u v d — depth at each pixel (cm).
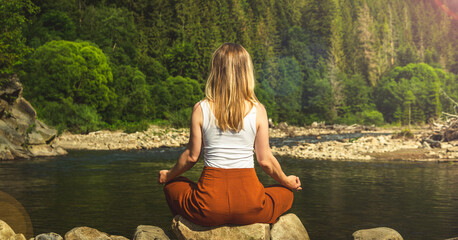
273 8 8994
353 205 626
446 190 779
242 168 245
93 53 3591
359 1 11756
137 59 5119
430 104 8456
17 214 437
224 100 242
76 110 2983
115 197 704
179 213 263
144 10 6319
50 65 3152
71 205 625
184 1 6800
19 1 1883
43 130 1778
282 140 2905
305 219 527
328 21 8219
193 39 6325
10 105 1733
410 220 519
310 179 952
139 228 328
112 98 3703
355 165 1283
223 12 7656
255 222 253
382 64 10594
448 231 461
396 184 865
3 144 1531
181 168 259
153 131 3162
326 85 7325
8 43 1817
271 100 7062
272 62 7756
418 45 13012
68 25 4269
